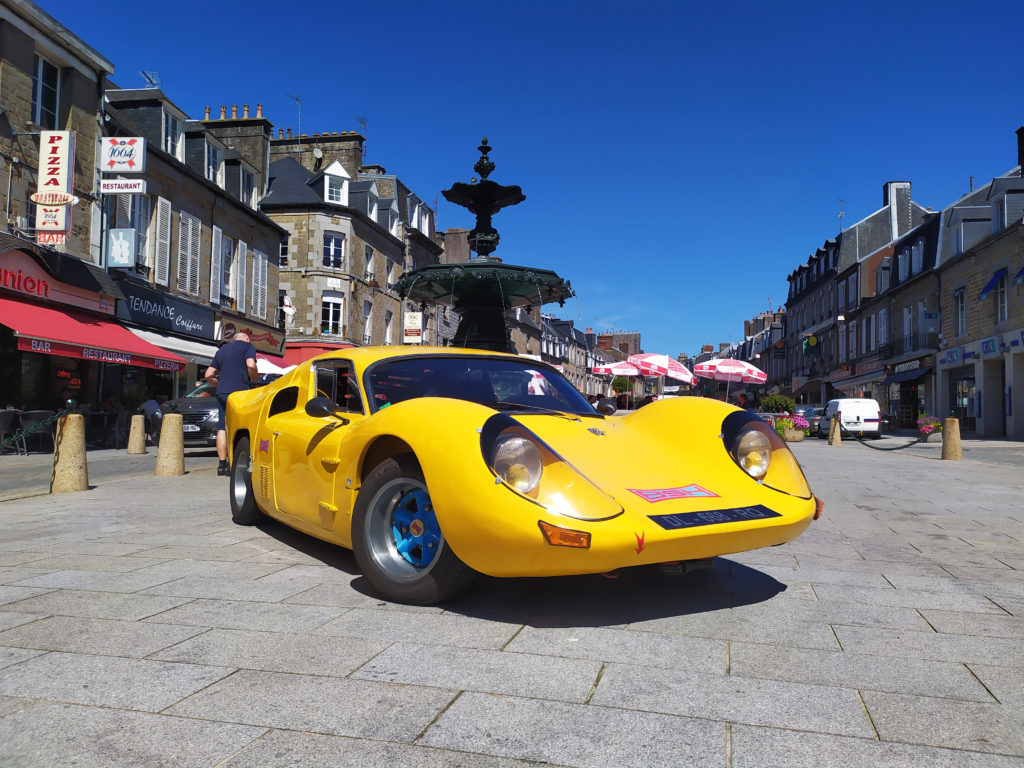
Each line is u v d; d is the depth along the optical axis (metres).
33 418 12.55
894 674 2.16
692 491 2.90
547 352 65.12
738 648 2.38
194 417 12.62
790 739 1.72
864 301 37.81
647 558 2.54
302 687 2.01
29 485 7.43
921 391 30.17
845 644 2.44
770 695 1.99
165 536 4.32
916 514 5.71
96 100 16.78
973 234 26.33
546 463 2.61
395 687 2.01
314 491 3.51
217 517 5.08
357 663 2.20
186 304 21.03
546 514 2.44
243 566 3.52
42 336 13.08
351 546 3.12
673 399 3.67
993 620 2.74
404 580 2.83
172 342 19.95
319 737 1.71
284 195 32.28
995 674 2.16
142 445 12.85
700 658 2.28
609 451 3.11
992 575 3.55
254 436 4.45
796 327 53.62
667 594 3.07
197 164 22.55
